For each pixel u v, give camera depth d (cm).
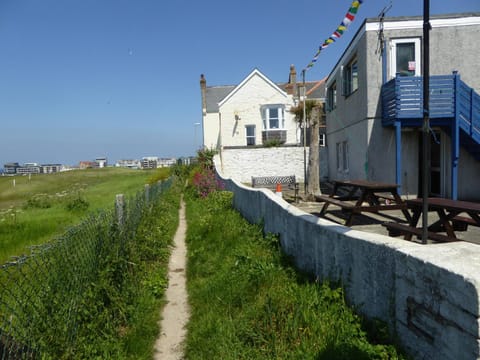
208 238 668
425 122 299
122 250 445
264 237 602
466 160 1012
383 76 1034
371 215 776
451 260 207
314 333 280
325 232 359
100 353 298
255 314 327
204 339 317
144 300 408
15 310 254
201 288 439
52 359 260
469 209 409
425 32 294
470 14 999
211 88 3428
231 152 1953
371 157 1060
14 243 700
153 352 316
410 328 230
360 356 242
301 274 404
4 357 229
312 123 1062
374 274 274
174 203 1231
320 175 1867
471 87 1000
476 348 174
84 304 320
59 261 303
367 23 1040
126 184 2319
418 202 494
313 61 742
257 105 2752
